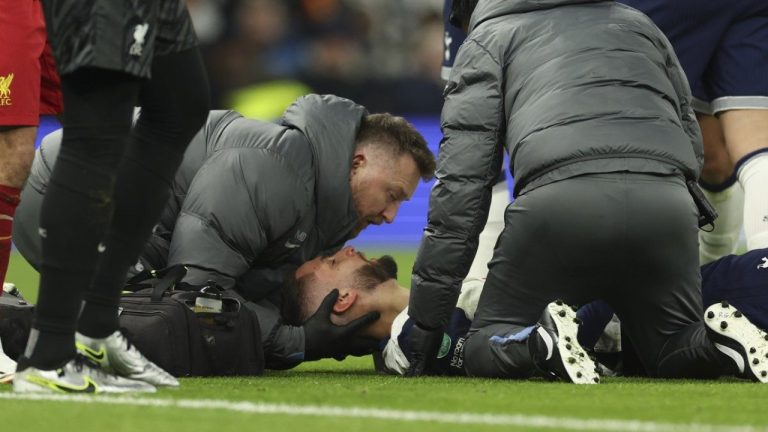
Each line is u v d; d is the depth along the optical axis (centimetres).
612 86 1491
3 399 1121
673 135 1477
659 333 1492
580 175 1437
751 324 1417
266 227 1579
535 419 1021
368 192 1695
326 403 1142
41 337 1155
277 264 1653
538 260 1459
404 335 1578
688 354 1458
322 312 1619
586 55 1513
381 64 5653
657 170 1442
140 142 1216
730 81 1842
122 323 1421
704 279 1584
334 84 5481
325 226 1670
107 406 1085
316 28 5534
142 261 1641
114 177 1145
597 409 1098
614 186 1427
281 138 1619
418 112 5450
